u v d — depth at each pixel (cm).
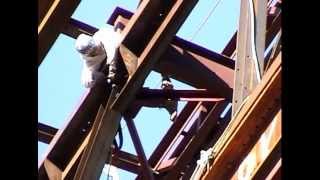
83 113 1223
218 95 1279
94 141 1145
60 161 1270
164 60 1210
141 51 1115
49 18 1089
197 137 1350
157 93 1239
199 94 1272
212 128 1349
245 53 997
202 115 1362
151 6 1091
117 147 1210
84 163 1151
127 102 1130
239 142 822
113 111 1136
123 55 1117
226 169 843
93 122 1233
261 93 788
